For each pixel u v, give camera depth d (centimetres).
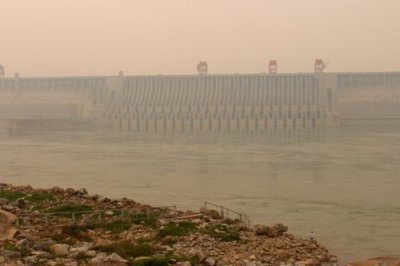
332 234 5422
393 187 8562
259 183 9044
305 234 5406
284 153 14125
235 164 11769
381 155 13488
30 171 10781
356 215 6394
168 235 4147
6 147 16725
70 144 17688
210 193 7988
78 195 5575
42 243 3553
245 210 6650
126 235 4138
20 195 5503
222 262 3538
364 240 5188
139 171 10706
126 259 3409
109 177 9850
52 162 12431
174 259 3400
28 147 16662
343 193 7988
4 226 4162
